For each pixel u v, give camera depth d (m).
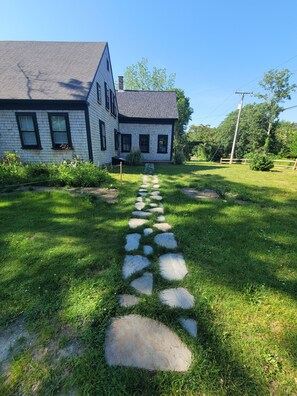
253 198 5.24
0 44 10.78
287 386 1.14
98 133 9.88
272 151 29.19
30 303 1.69
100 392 1.10
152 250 2.57
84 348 1.33
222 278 2.04
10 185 5.94
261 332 1.47
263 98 28.09
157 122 15.36
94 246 2.61
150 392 1.10
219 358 1.28
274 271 2.19
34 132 8.52
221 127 33.97
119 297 1.78
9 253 2.44
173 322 1.53
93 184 6.22
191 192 5.93
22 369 1.21
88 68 9.38
